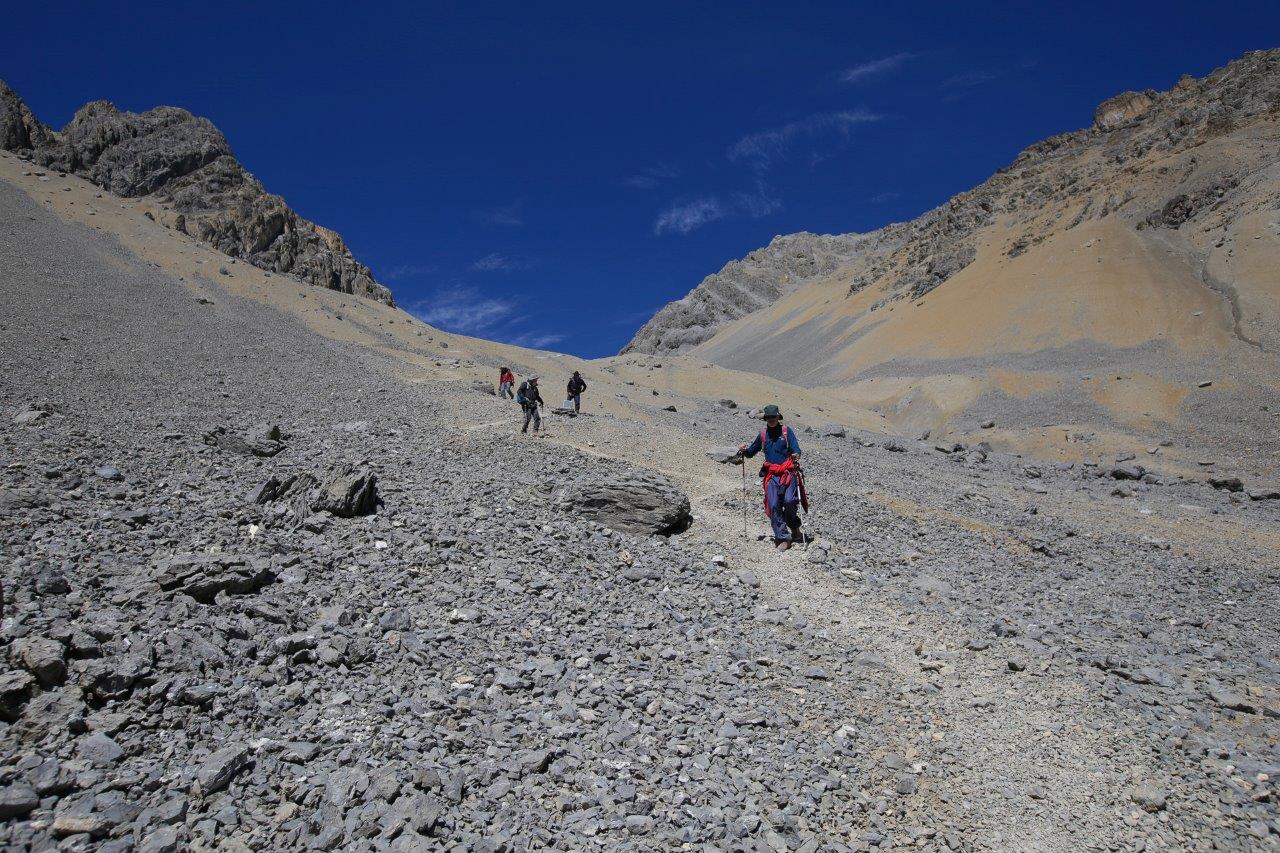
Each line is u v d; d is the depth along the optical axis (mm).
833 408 69562
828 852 5543
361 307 70625
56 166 80188
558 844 5176
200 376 29844
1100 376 72938
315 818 5031
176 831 4664
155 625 6863
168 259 60594
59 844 4398
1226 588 14789
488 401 31844
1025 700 8398
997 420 68750
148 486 11680
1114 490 30031
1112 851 6059
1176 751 7496
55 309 38188
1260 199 101875
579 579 10516
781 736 7102
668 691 7625
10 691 5453
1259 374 66062
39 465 11602
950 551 14867
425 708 6578
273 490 11742
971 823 6254
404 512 12164
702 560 12203
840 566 12422
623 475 14500
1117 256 113062
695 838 5422
